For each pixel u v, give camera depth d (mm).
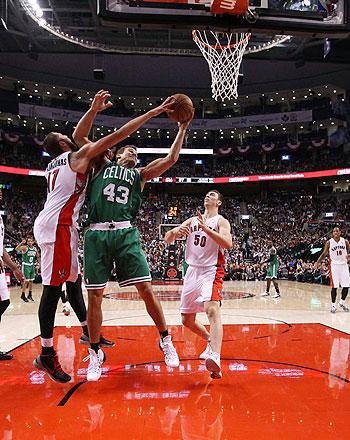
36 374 3863
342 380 3574
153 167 3828
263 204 34094
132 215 3709
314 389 3324
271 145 32750
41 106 30328
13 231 27578
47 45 17594
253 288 15984
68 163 3436
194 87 31969
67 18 16516
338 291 14641
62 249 3389
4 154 30500
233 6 5223
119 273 3609
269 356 4496
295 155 34656
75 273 3523
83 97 32938
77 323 6977
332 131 33688
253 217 32781
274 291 14461
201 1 5316
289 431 2492
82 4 15672
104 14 5219
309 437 2404
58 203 3412
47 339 3355
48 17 16438
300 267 21078
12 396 3209
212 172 34000
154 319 3645
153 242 26156
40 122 33312
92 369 3508
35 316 7996
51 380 3645
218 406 2934
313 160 32938
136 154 3900
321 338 5539
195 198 34969
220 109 35156
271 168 32875
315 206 32375
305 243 26312
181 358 4426
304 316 7875
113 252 3543
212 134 35531
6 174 31750
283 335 5766
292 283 19438
